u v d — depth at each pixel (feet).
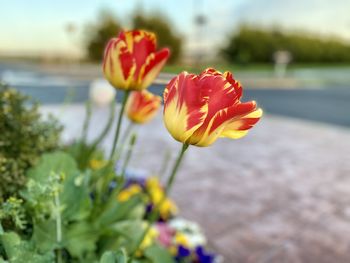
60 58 83.35
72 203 2.92
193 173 13.47
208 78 2.04
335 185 13.07
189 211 10.25
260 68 93.76
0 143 3.23
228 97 2.03
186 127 2.08
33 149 3.57
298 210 10.74
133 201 3.67
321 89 59.21
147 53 2.79
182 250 5.93
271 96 44.96
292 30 110.63
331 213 10.64
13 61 97.19
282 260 8.20
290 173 14.23
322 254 8.51
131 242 3.54
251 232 9.29
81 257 2.95
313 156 17.12
